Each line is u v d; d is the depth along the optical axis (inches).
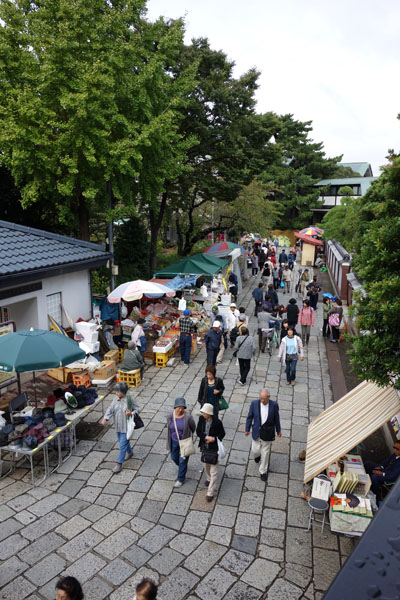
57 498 261.9
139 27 642.8
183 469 271.1
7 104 520.1
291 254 1094.4
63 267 465.4
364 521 223.0
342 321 649.6
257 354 532.1
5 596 192.9
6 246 444.1
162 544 224.8
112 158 547.8
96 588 197.6
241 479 282.0
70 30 508.4
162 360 481.7
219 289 682.2
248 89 824.9
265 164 863.7
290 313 565.3
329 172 1875.0
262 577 204.4
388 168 247.9
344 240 1027.3
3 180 679.7
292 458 307.7
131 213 618.2
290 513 250.2
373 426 241.8
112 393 415.8
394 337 225.6
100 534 231.6
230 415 369.1
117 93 550.9
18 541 225.9
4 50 503.5
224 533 233.3
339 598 28.4
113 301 500.7
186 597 193.0
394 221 233.9
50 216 746.8
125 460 302.7
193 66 677.9
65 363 290.7
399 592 28.2
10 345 288.7
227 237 1286.9
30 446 268.1
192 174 836.6
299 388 431.8
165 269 674.8
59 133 547.2
